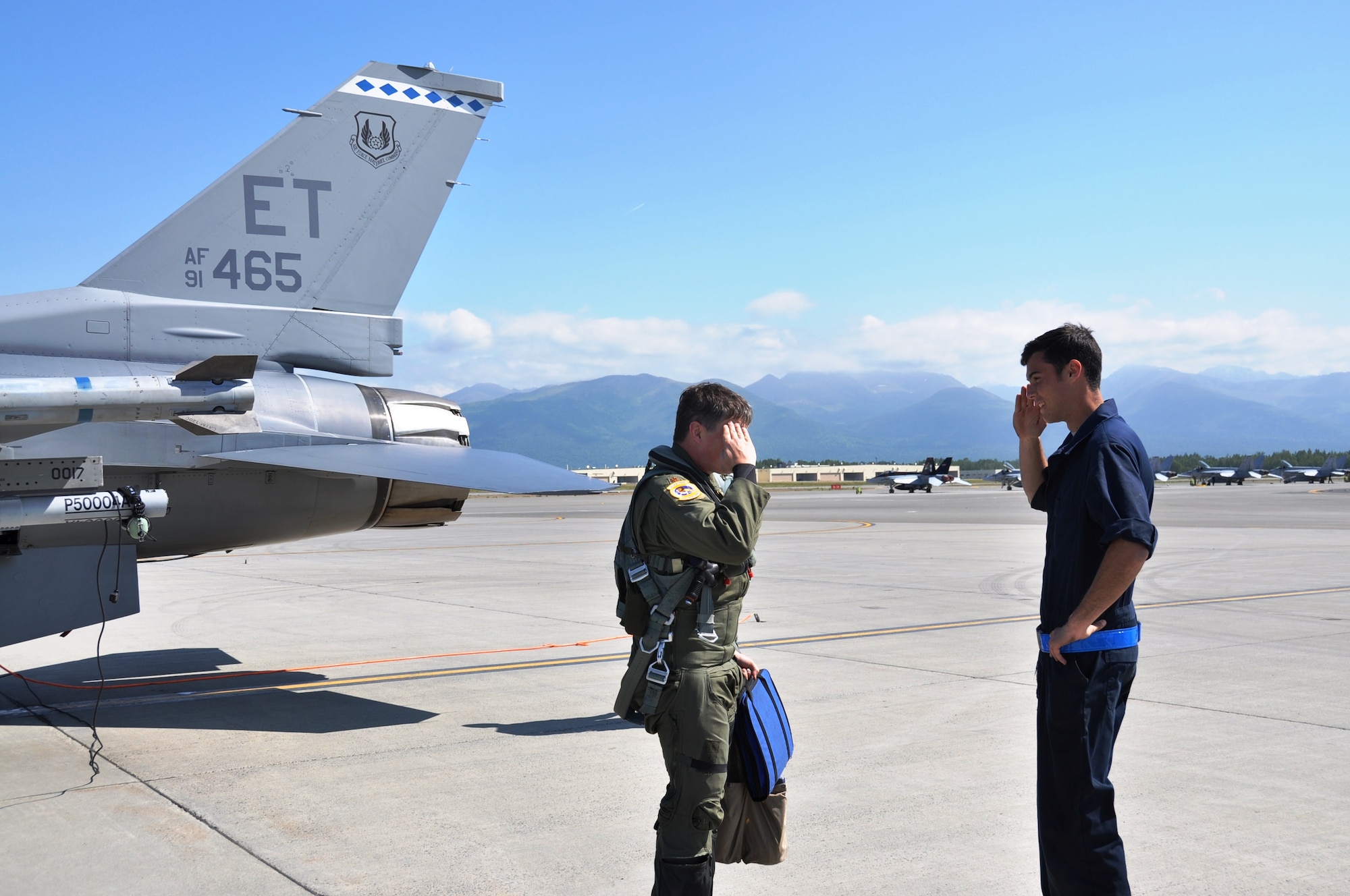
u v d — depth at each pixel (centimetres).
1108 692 278
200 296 663
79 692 667
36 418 391
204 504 630
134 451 592
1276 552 1833
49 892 329
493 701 633
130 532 490
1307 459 19575
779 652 804
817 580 1402
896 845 374
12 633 564
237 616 1048
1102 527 273
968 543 2169
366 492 691
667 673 266
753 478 271
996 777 461
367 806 420
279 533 670
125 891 330
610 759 495
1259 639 860
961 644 848
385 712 602
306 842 376
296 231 691
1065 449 289
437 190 730
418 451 643
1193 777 457
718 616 272
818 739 526
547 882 339
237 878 341
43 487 463
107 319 625
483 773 470
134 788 444
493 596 1231
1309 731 539
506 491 555
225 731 554
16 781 454
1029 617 1021
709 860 271
